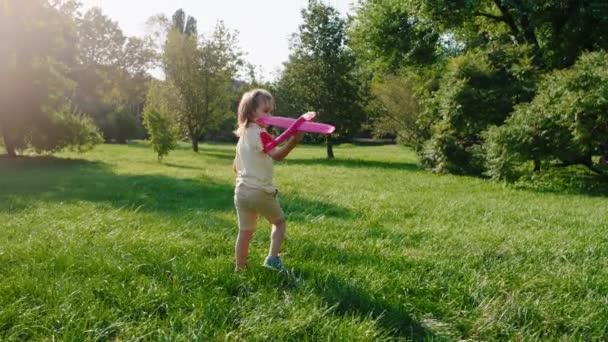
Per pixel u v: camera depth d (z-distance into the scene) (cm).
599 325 341
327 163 2720
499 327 336
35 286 365
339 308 357
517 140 1550
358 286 392
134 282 384
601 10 1877
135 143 5134
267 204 422
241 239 428
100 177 1449
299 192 1134
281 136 400
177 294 366
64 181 1309
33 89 2252
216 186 1213
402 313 354
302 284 392
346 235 618
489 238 620
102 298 359
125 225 627
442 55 2877
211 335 307
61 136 2367
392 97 3900
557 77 1532
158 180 1348
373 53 2898
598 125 1430
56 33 2323
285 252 506
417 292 401
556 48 2142
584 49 2066
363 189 1270
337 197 1053
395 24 2678
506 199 1138
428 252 543
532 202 1086
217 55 3928
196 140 3984
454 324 346
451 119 1988
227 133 6200
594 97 1378
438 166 2025
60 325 314
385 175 1848
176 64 3884
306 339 304
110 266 420
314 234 609
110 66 6450
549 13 2075
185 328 312
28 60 2262
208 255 496
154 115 2447
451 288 402
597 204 1070
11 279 379
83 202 866
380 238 606
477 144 2056
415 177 1786
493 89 1931
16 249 477
